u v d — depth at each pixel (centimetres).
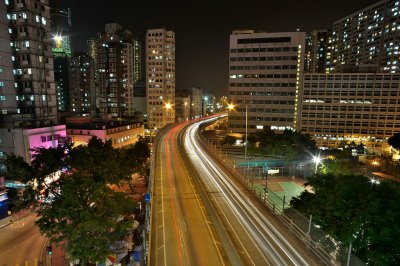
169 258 2469
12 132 6156
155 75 16062
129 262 3438
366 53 17500
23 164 3781
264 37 11588
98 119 10388
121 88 18950
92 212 3166
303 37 11288
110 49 18562
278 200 5456
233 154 7725
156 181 4722
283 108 11656
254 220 3180
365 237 2442
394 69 15212
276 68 11562
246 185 4459
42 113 8106
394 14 15175
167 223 3145
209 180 4778
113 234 3416
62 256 3875
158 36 15812
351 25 19038
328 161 6162
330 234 2581
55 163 3869
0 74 7262
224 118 18388
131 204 3881
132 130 9856
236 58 11931
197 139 9350
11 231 4572
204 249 2612
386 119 10975
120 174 4291
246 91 11950
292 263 2323
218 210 3484
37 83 7912
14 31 7656
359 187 2800
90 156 3966
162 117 16325
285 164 7106
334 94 11294
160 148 7738
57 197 3488
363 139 11262
